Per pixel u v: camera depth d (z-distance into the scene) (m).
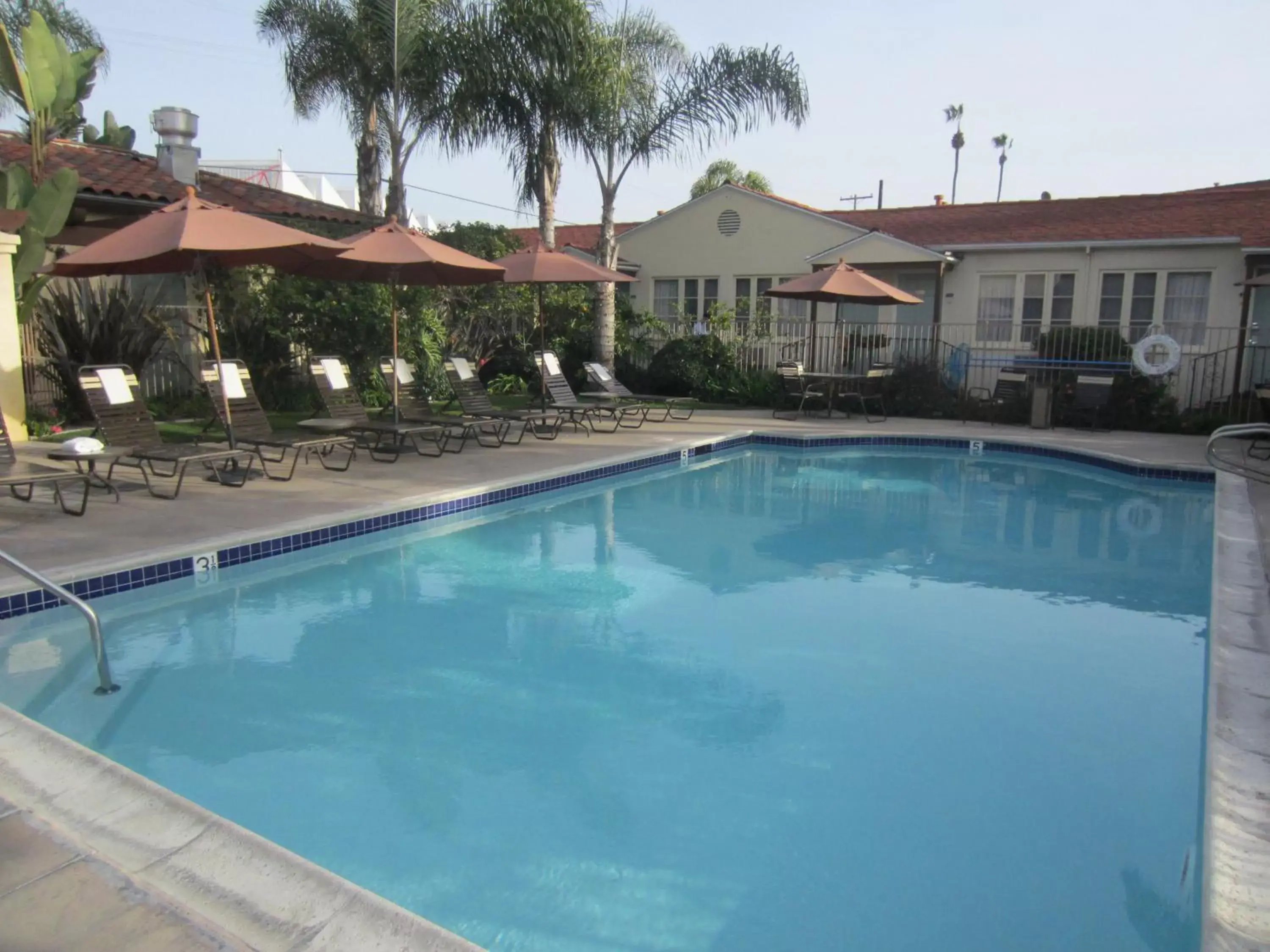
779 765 4.22
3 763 3.32
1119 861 3.48
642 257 22.70
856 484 11.38
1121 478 11.91
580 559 7.68
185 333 14.42
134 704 4.70
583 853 3.48
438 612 6.27
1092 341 16.30
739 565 7.61
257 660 5.34
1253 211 17.34
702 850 3.53
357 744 4.33
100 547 6.37
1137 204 19.66
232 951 2.32
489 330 20.08
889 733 4.56
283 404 14.73
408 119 17.83
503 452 11.56
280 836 3.55
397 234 10.30
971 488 11.19
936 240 18.88
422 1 16.84
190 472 9.50
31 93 11.30
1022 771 4.17
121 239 7.85
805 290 14.90
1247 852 2.79
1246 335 15.39
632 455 11.43
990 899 3.24
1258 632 4.78
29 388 12.37
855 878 3.34
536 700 4.89
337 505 7.98
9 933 2.37
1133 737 4.54
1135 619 6.35
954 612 6.49
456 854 3.46
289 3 18.27
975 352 18.30
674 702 4.90
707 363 19.55
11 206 10.94
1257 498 8.94
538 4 15.73
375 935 2.42
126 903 2.50
